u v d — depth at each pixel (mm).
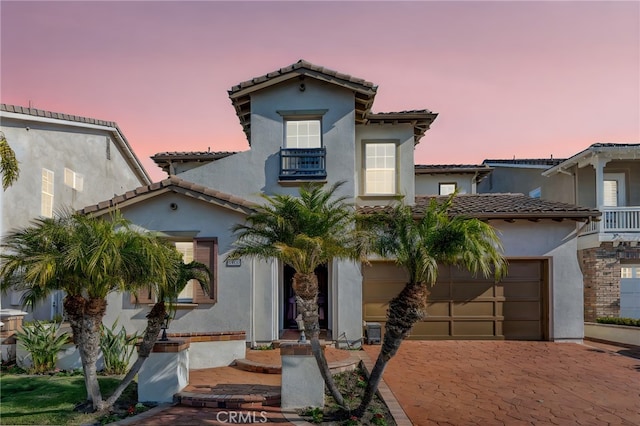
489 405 9000
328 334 15109
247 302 13680
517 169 26344
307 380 8648
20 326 13180
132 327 13445
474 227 7691
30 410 8695
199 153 20000
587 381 10664
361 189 16469
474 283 15680
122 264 7770
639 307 17875
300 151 15211
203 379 10422
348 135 15273
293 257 7938
